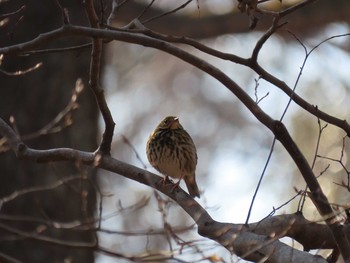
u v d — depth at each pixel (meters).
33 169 14.17
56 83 14.70
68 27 9.06
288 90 9.34
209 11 19.05
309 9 18.23
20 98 14.57
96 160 9.66
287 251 8.05
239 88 8.98
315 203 8.61
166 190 9.47
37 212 14.07
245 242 8.29
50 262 13.88
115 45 22.67
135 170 9.60
